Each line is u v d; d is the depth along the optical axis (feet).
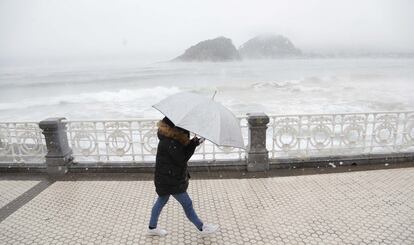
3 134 20.38
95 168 19.53
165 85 143.74
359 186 16.70
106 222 13.57
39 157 20.27
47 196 16.33
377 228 12.62
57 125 18.75
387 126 20.10
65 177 18.93
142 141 19.58
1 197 16.34
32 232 12.89
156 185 11.21
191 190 16.67
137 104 84.12
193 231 12.74
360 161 19.85
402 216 13.48
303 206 14.64
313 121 19.60
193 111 9.82
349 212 13.97
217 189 16.75
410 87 116.16
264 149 19.03
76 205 15.25
